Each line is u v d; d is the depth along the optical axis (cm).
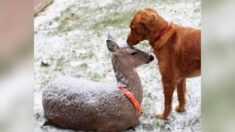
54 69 367
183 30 246
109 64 368
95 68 362
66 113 244
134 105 245
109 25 457
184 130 251
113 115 236
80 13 510
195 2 480
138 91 252
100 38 428
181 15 444
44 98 259
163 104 290
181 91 268
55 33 459
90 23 473
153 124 259
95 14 498
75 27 470
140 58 249
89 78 342
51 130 250
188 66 243
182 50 240
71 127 249
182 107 275
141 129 252
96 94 241
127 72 249
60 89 252
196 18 430
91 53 395
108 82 332
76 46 416
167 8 471
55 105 249
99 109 236
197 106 284
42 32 466
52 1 566
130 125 249
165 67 249
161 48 248
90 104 237
